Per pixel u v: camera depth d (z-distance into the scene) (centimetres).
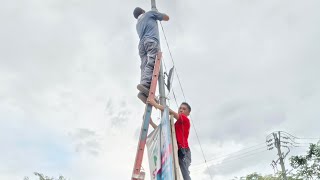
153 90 557
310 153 2692
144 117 538
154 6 689
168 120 509
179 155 541
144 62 624
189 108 598
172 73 603
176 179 475
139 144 523
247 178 3506
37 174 2612
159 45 621
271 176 3231
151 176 570
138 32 651
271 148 3086
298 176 2770
